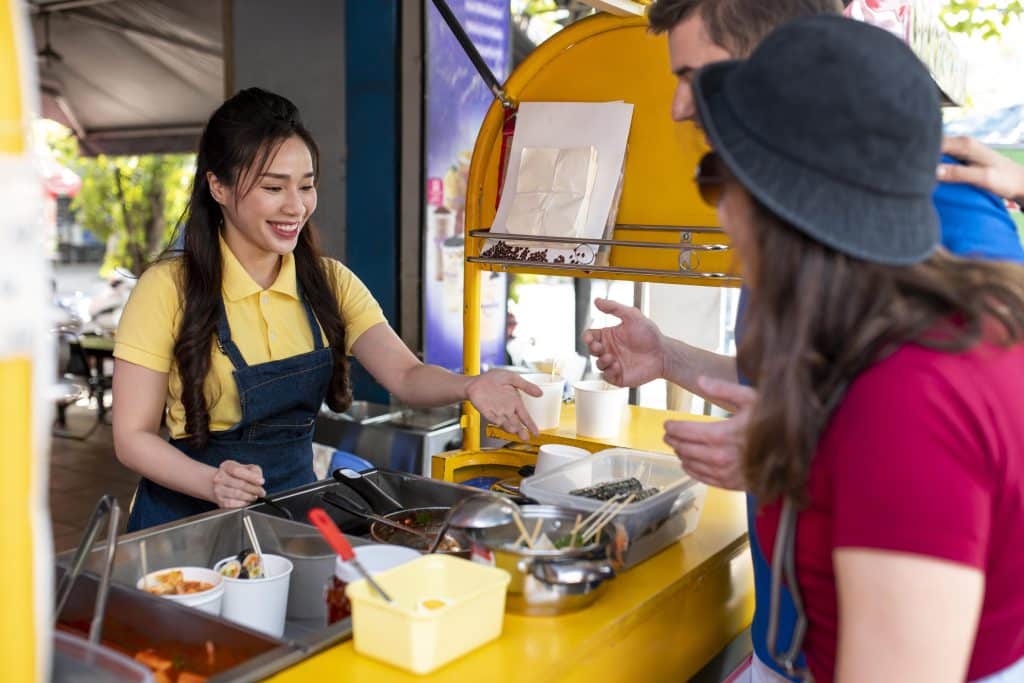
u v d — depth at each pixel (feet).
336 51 15.46
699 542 5.44
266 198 6.24
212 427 6.58
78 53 21.52
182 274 6.38
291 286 6.75
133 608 4.19
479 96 15.42
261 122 6.19
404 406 14.03
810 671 3.45
